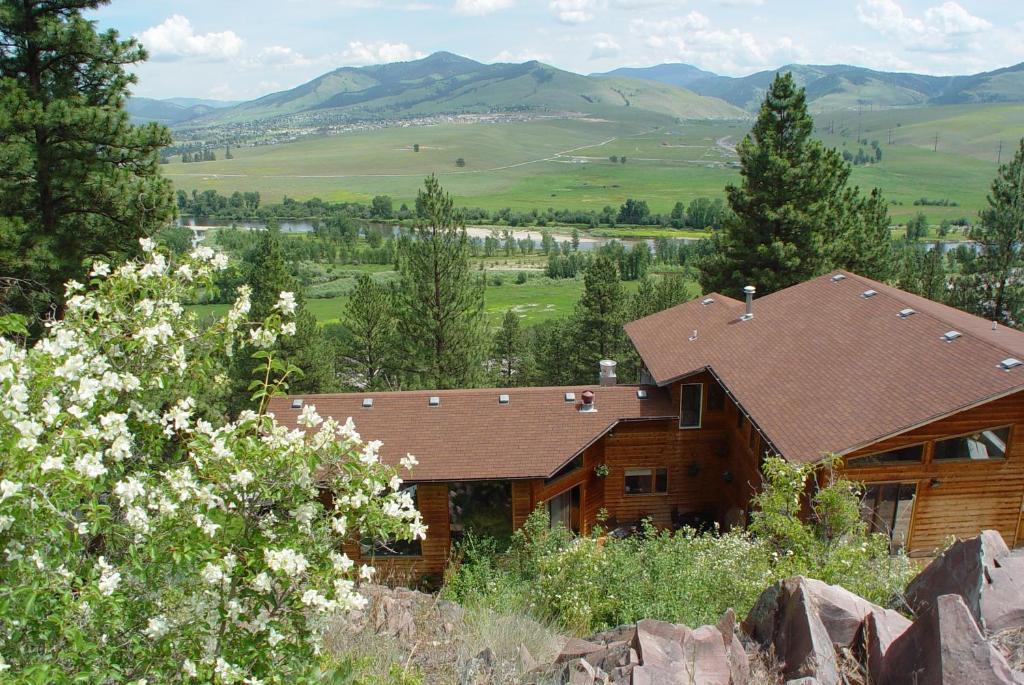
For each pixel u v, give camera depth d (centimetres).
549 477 2064
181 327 793
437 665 900
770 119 3850
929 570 962
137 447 725
